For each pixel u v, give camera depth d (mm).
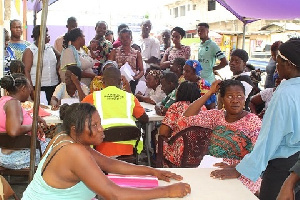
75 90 4633
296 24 11492
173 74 4406
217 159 2559
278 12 4832
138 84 5383
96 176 1812
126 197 1842
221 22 18781
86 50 5648
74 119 1881
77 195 1905
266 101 3838
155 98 4938
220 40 12859
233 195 1963
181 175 2229
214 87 2908
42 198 1878
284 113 1974
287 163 2070
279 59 2057
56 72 5477
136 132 3391
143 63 5641
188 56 6062
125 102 3422
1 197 2326
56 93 4625
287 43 2023
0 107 3229
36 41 5250
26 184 4043
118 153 3330
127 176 2168
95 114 1912
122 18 20188
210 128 2832
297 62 1974
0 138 3143
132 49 5594
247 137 2570
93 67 5973
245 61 4332
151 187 2049
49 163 1857
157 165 3439
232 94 2588
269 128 2016
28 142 3180
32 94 4945
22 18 8891
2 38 4613
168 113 3465
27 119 3387
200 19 21047
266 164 2053
